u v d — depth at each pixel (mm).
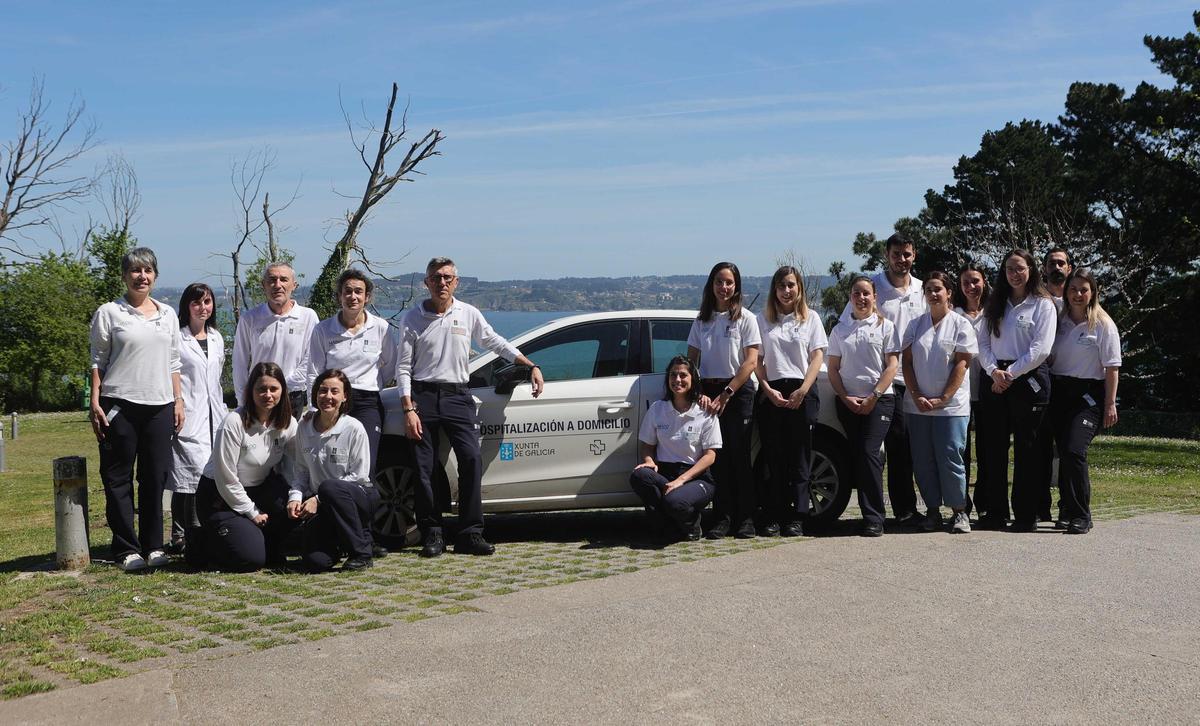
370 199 18031
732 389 7418
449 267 7262
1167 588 5875
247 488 7035
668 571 6367
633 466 7812
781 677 4391
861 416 7609
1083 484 7617
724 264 7504
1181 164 35906
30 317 50375
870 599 5645
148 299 7125
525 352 7828
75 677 4469
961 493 7672
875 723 3887
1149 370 36406
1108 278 34344
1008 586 5926
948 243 39406
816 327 7574
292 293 7766
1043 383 7656
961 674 4422
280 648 4848
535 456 7727
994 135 42094
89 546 7723
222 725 3912
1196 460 16656
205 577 6641
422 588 6145
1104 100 37344
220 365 7961
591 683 4324
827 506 7867
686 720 3920
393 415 7555
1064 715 3953
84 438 30266
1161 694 4168
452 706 4082
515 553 7309
